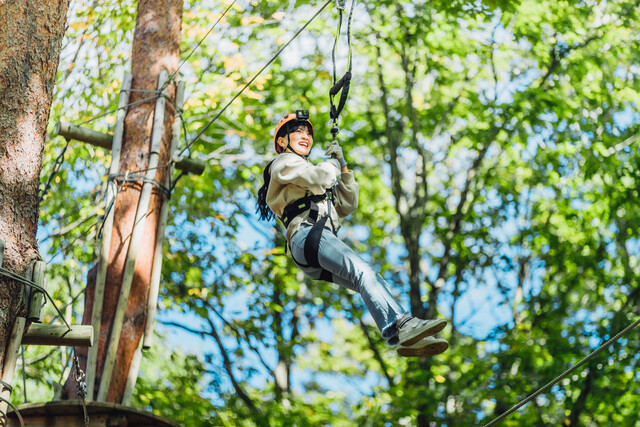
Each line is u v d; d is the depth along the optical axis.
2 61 4.39
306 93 12.75
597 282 12.39
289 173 4.30
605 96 12.38
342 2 4.97
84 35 10.21
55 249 10.12
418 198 13.09
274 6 11.84
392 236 14.02
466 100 13.21
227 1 10.28
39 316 4.06
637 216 12.41
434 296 12.54
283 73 12.69
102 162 10.09
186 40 10.72
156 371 11.66
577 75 12.48
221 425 9.93
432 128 13.50
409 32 12.45
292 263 11.88
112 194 6.58
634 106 13.12
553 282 12.73
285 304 12.41
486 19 11.70
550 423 11.57
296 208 4.32
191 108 10.50
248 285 10.98
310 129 4.72
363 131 13.46
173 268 11.12
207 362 11.82
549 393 11.53
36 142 4.36
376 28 12.23
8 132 4.27
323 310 12.43
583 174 12.70
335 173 4.34
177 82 7.27
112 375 6.14
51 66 4.55
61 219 10.25
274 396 12.24
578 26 12.08
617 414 11.05
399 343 3.81
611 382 11.05
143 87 7.08
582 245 12.51
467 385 10.77
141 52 7.25
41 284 4.09
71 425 4.66
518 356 10.96
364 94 13.33
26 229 4.20
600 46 12.66
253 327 11.68
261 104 12.28
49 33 4.59
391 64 13.41
